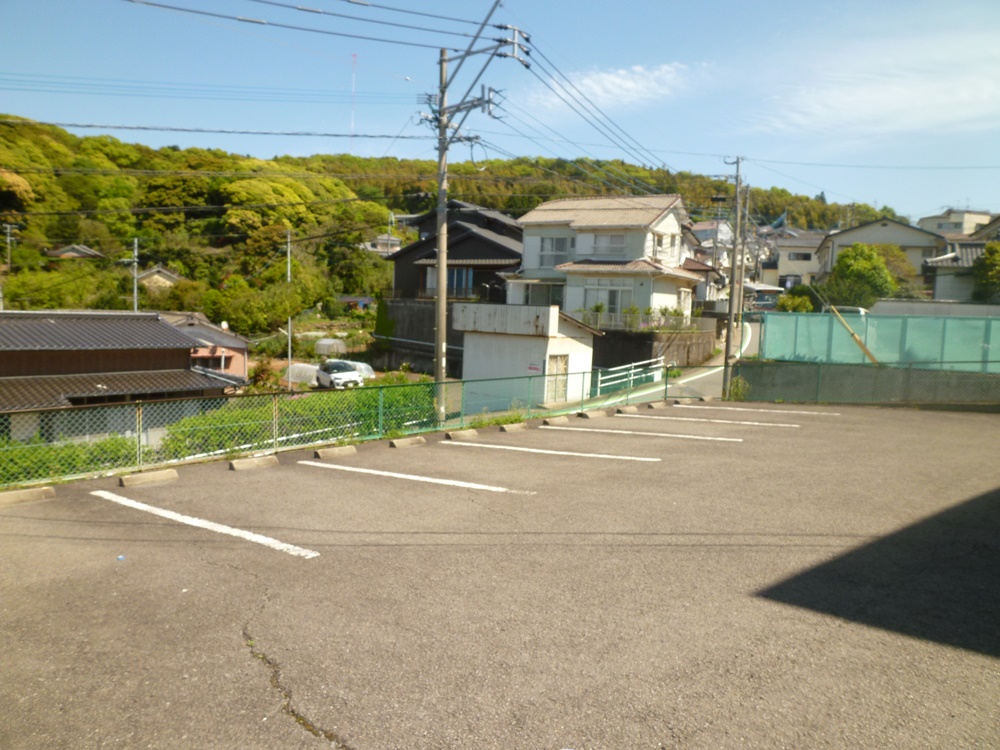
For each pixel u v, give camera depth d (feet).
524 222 96.43
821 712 10.43
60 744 9.54
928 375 50.08
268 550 18.03
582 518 21.17
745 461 30.37
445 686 11.13
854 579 16.07
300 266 139.44
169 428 28.91
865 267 101.40
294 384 81.87
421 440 35.68
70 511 21.76
